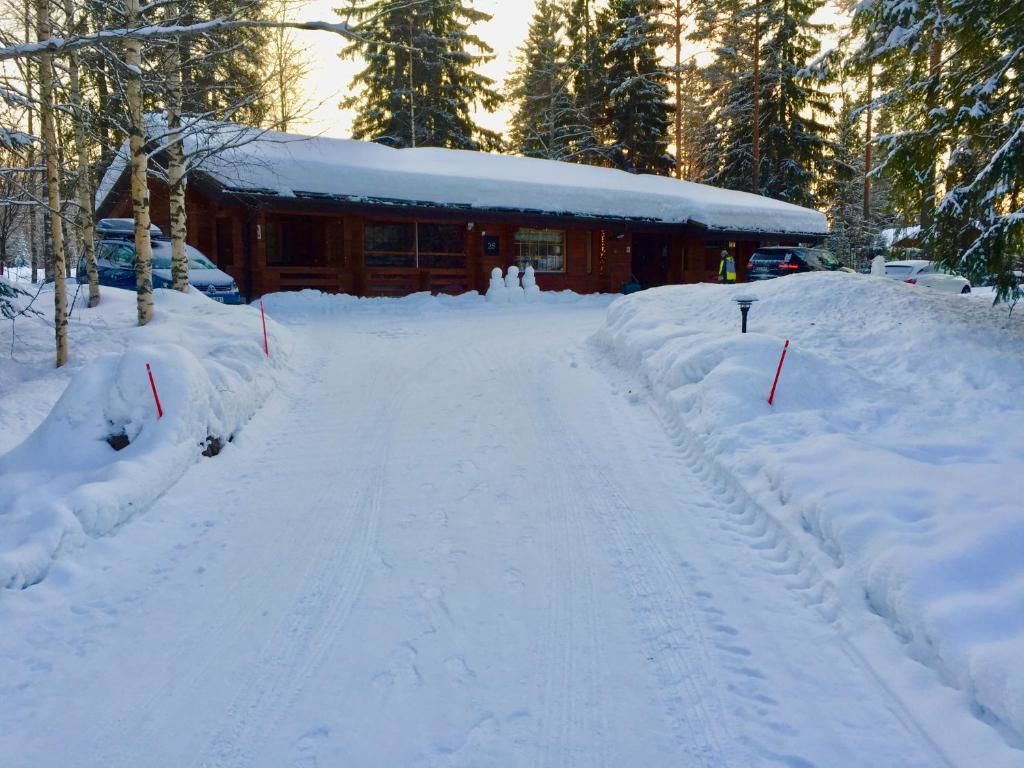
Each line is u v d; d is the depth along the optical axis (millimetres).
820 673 3975
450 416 8828
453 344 13156
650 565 5223
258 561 5461
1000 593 4121
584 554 5410
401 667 4117
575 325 15133
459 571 5195
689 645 4270
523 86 48062
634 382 9742
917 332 9523
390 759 3414
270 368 10094
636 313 11656
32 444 7160
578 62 42312
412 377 10719
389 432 8312
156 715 3787
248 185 15977
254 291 17125
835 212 43750
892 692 3754
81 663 4266
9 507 6156
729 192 28219
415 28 32031
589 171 25625
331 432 8414
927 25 10562
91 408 7293
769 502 5852
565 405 9133
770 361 8477
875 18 11227
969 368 8422
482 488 6660
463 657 4199
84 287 14039
